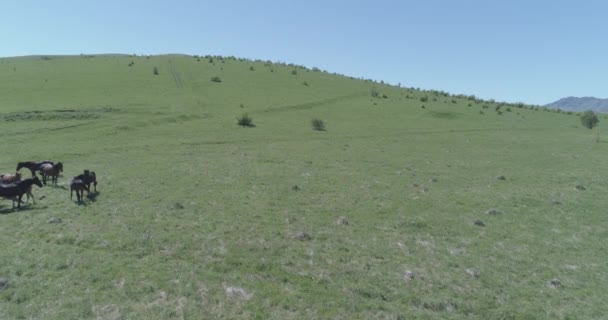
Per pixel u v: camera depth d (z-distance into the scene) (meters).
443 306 11.88
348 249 16.05
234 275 13.12
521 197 25.59
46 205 20.27
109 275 12.60
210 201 22.22
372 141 49.03
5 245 14.73
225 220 18.94
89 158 34.09
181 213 19.73
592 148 48.12
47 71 84.50
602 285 13.65
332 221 19.64
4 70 83.38
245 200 22.77
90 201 21.25
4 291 11.36
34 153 35.25
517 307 11.97
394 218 20.61
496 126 65.25
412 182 29.44
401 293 12.48
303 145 44.56
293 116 62.84
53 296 11.26
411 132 56.62
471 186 28.73
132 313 10.57
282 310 11.15
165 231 16.92
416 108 75.88
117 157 34.69
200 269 13.41
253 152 39.41
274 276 13.30
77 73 83.94
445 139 52.47
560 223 20.61
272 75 99.25
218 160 34.88
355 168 33.94
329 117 64.38
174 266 13.55
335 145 45.38
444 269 14.51
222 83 85.12
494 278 13.89
